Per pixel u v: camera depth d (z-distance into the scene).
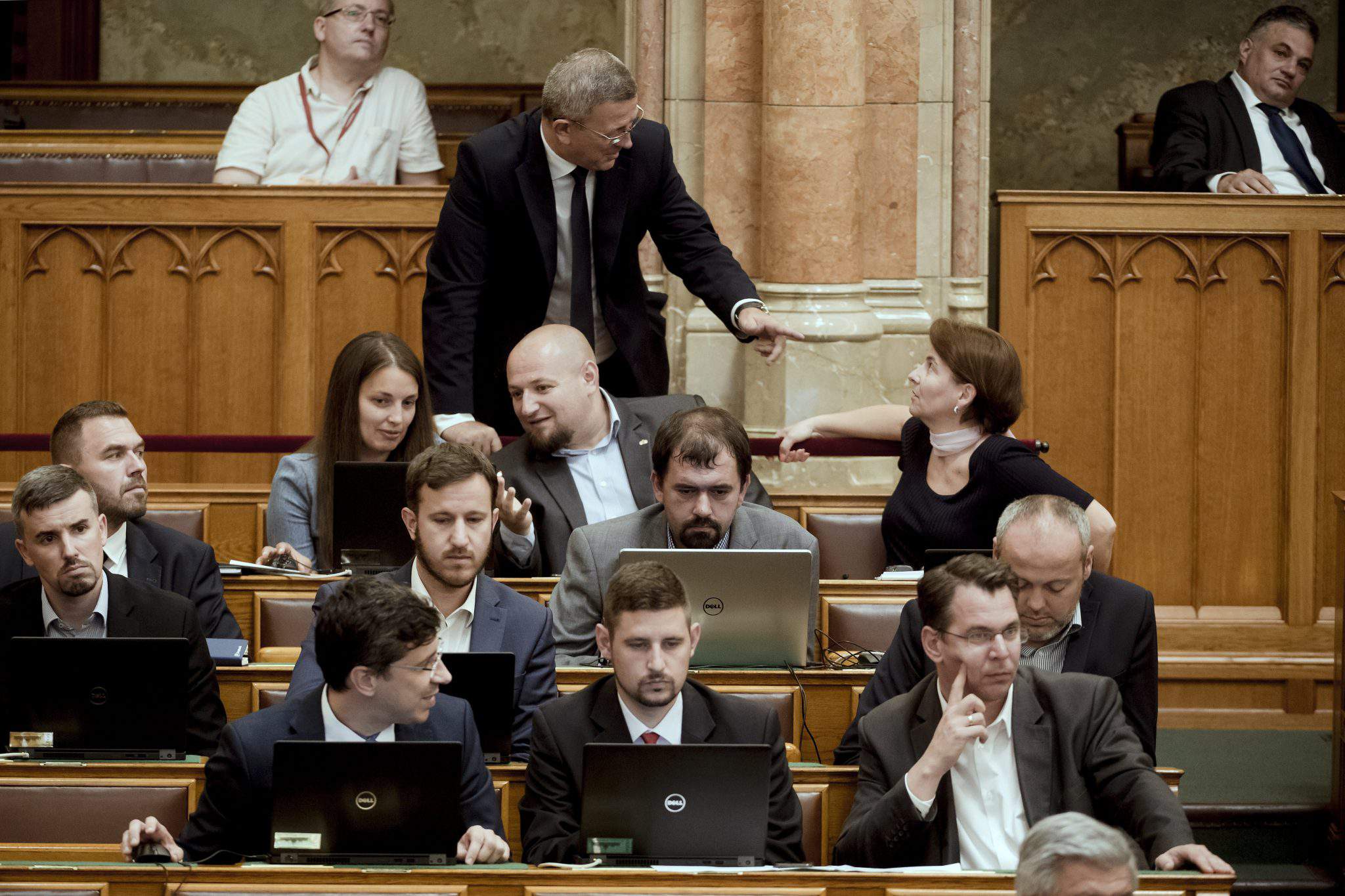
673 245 22.73
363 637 13.81
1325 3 37.66
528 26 39.28
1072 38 38.25
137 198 27.19
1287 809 21.64
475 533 17.03
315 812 13.40
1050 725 15.47
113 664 15.78
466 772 14.77
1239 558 26.03
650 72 27.83
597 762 14.02
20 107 35.47
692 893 13.16
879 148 27.77
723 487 18.55
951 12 27.66
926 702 15.61
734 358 27.58
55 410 27.41
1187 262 25.88
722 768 14.05
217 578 19.83
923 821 14.52
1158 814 14.77
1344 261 25.86
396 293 27.36
